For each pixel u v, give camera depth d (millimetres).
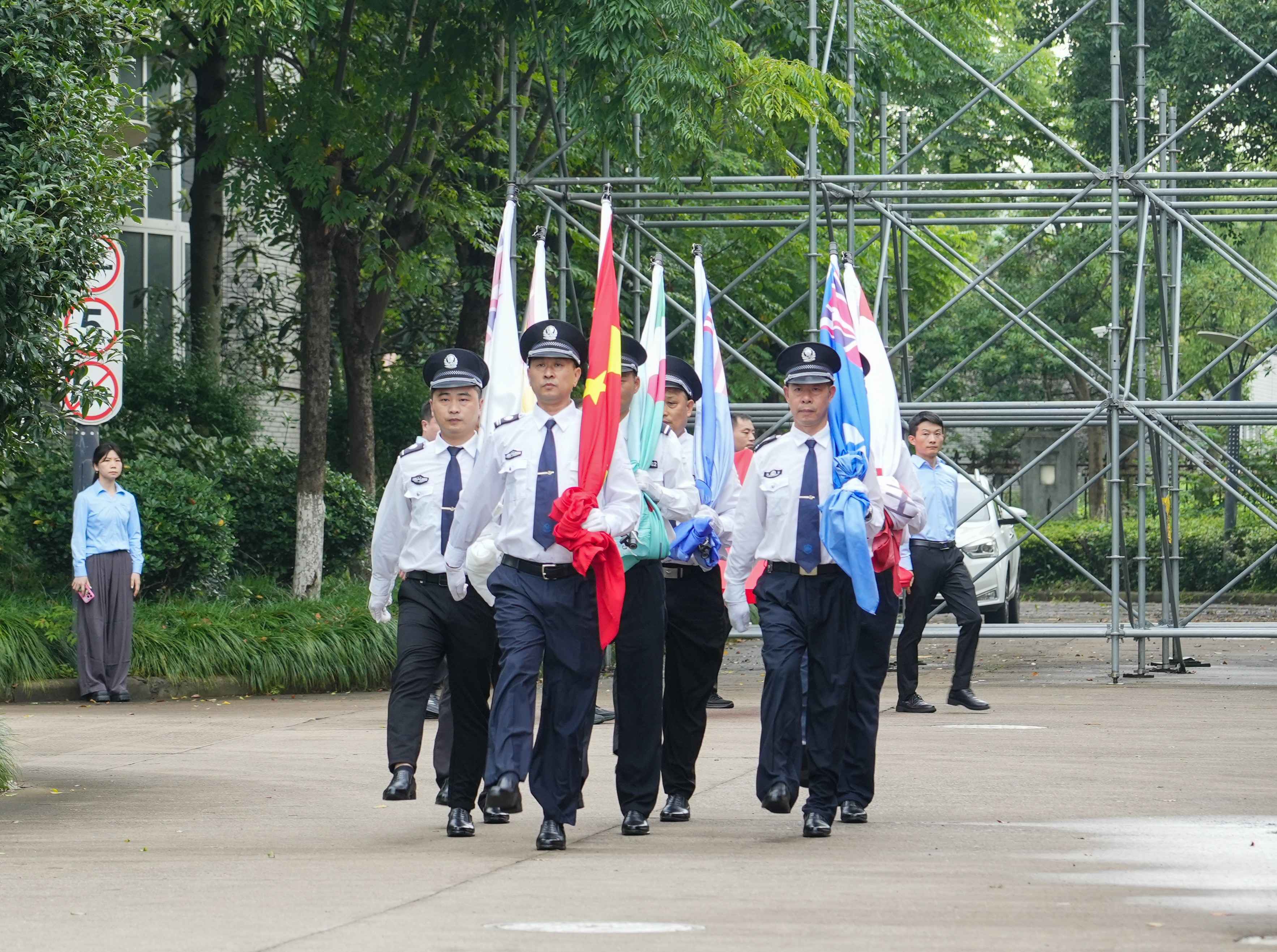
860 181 30078
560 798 13555
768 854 13211
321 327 32688
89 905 11195
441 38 32031
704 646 15141
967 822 14750
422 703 14656
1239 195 30938
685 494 15117
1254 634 29438
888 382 20062
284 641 28547
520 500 13648
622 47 27781
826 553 14172
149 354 40844
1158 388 65438
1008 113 57281
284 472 36156
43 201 15508
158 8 26781
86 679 26922
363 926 10336
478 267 39000
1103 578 59688
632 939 9852
